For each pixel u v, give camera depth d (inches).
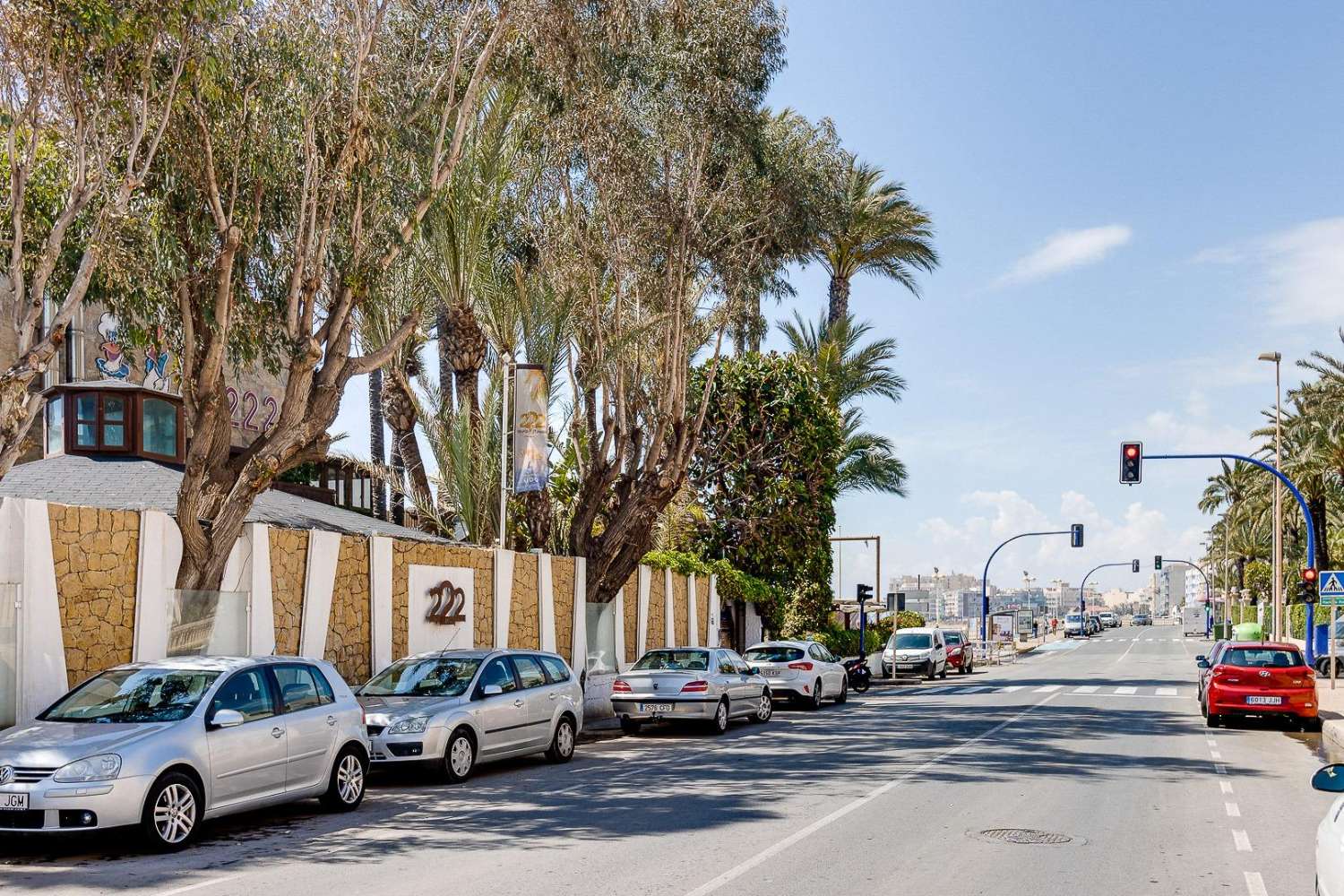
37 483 820.0
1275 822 457.4
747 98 962.1
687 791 533.6
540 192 1019.9
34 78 509.0
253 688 442.9
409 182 689.6
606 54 871.7
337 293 686.5
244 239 628.4
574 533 1098.7
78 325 973.2
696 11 954.1
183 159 595.5
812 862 370.6
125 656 591.8
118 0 505.7
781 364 1566.2
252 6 602.2
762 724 928.3
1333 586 1188.5
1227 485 3292.3
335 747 470.6
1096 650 2972.4
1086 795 524.7
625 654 1197.1
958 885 339.3
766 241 1043.3
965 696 1264.8
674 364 1037.8
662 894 324.5
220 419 644.7
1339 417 1770.4
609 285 1104.8
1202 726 890.7
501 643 938.7
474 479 1041.5
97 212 560.1
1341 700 1130.0
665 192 982.4
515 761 668.7
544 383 935.7
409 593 828.6
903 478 1843.0
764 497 1540.4
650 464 1069.1
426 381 1079.6
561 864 366.3
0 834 400.5
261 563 685.3
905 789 538.6
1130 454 1309.1
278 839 415.2
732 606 1568.7
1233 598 4293.8
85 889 330.6
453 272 950.4
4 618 526.9
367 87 660.7
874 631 2097.7
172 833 388.8
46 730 399.9
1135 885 343.0
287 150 620.7
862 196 1674.5
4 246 552.7
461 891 327.3
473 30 763.4
